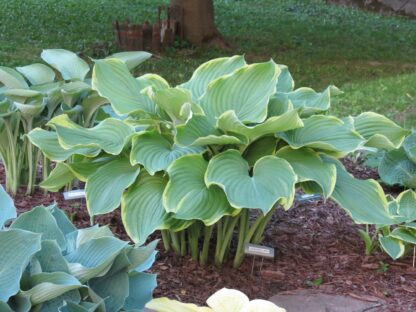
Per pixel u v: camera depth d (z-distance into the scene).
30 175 4.56
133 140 3.50
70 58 5.00
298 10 17.83
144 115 3.73
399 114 7.70
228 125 3.35
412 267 3.89
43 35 12.06
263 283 3.60
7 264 2.21
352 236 4.27
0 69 4.61
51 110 4.66
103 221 4.22
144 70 10.10
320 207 4.69
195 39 11.88
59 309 2.19
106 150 3.51
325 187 3.36
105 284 2.49
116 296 2.48
